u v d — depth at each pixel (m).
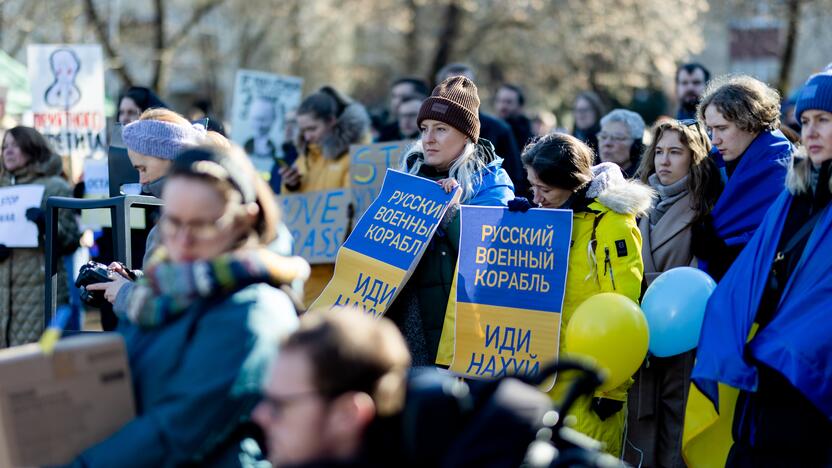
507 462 3.61
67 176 12.80
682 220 7.84
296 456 3.63
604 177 6.99
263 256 4.21
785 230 6.06
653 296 7.03
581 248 6.93
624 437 7.25
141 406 4.22
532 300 6.89
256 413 3.77
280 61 37.62
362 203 10.55
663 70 31.00
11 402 3.98
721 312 6.17
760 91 7.61
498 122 11.96
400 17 33.69
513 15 32.09
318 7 35.09
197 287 4.11
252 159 15.65
